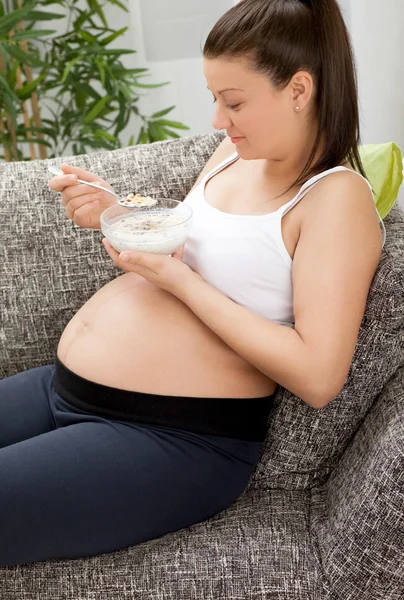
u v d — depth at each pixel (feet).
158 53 10.07
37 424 4.35
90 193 4.55
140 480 3.81
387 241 4.15
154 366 3.97
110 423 3.95
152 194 5.08
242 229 4.04
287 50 3.66
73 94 10.11
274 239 3.94
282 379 3.72
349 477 3.89
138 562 3.74
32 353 5.08
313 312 3.64
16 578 3.75
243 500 4.19
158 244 3.89
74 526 3.71
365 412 4.12
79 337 4.25
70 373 4.16
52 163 5.26
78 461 3.76
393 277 3.78
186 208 4.14
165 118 10.53
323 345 3.59
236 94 3.76
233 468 4.04
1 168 5.27
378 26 7.82
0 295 5.01
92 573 3.72
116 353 4.03
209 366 3.99
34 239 5.02
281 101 3.78
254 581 3.61
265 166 4.24
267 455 4.27
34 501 3.65
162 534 3.94
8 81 8.52
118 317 4.16
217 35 3.71
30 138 9.36
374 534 3.52
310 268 3.71
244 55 3.65
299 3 3.73
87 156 5.29
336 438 4.16
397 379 4.12
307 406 4.11
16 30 8.68
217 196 4.43
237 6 3.76
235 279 4.04
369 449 3.80
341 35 3.78
